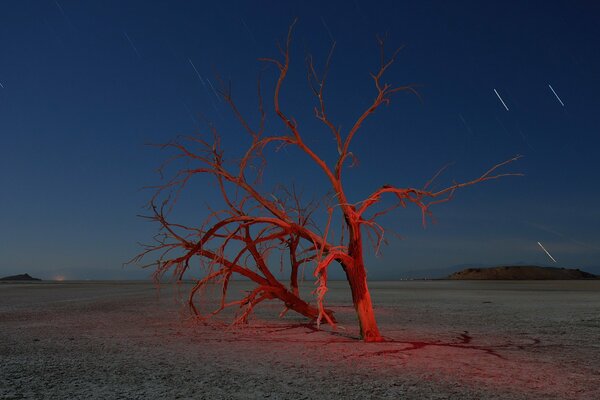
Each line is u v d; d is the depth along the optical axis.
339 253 11.20
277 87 11.01
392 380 7.41
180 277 13.23
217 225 12.32
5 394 6.61
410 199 11.05
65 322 16.22
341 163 11.27
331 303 24.45
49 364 8.77
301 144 11.22
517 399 6.32
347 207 11.28
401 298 29.64
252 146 11.42
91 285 61.94
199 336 12.73
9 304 24.81
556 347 10.62
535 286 53.47
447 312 19.75
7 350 10.40
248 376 7.74
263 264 14.29
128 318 17.58
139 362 8.98
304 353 9.91
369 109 11.04
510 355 9.59
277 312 20.34
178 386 7.06
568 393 6.61
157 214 12.65
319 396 6.50
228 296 30.36
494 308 21.67
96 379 7.54
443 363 8.76
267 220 11.91
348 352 10.00
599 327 14.41
